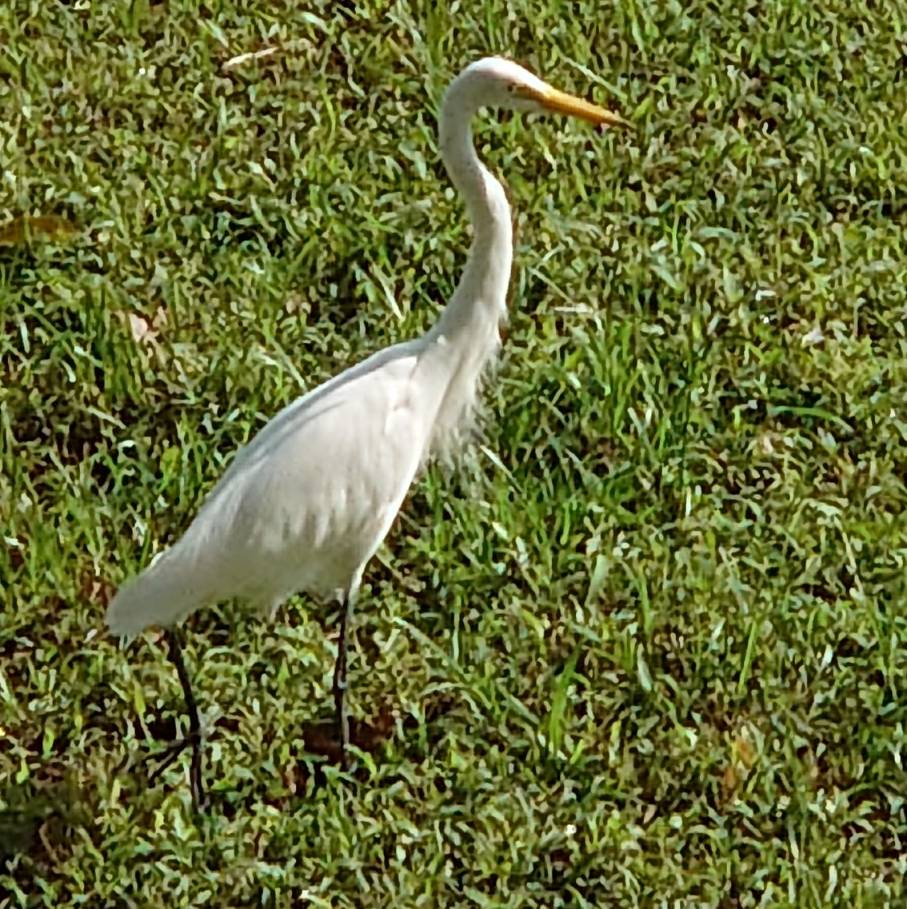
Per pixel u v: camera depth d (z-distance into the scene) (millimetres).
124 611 9266
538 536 11312
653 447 11898
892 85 15000
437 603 11102
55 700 10398
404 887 9586
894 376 12602
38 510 11242
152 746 10188
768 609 10992
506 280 10219
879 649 10828
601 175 14000
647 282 13117
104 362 12172
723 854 9836
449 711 10578
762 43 15234
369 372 10016
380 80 14773
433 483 11500
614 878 9703
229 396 12023
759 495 11867
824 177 14164
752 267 13328
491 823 9922
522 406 12016
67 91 14352
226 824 9883
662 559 11312
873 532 11562
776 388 12492
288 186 13664
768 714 10539
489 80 9812
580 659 10828
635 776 10258
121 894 9570
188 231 13227
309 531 9672
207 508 9438
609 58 15148
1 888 9656
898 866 9914
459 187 9953
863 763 10375
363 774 10289
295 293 12945
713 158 14148
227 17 15258
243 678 10555
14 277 12883
